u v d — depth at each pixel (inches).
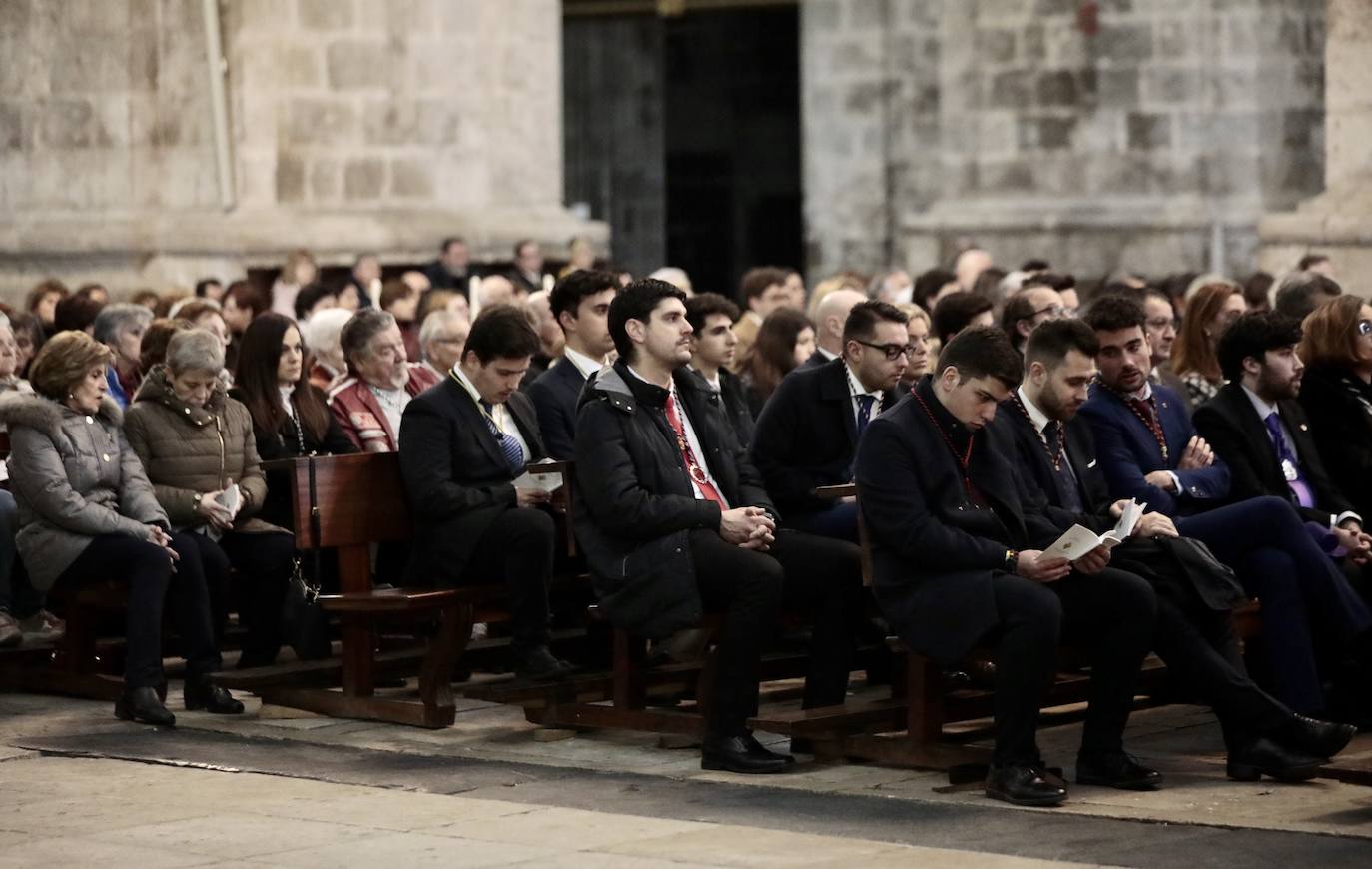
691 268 1376.7
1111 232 955.3
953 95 986.7
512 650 387.5
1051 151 968.3
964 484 343.6
